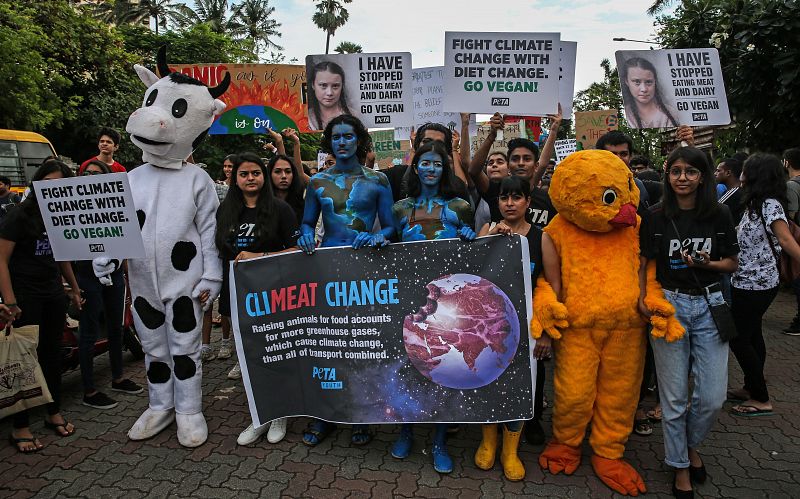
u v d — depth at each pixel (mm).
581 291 2893
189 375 3520
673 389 2842
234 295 3373
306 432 3518
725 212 2842
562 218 3062
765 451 3354
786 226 3596
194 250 3586
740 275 3783
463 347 3100
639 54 4625
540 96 4238
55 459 3307
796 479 3031
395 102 4762
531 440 3490
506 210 3184
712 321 2828
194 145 3674
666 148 11766
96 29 20141
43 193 3303
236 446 3449
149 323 3512
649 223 2975
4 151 12164
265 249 3711
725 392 2838
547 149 4242
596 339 2900
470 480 3029
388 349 3195
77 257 3371
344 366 3268
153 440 3537
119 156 20203
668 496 2873
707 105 4625
